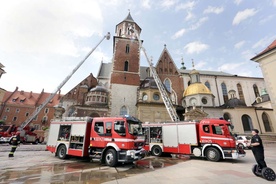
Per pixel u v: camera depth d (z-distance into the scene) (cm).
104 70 4784
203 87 3731
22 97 5534
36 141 2833
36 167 877
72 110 3862
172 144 1430
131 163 1075
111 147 1002
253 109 3781
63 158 1181
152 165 1010
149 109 3183
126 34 4212
